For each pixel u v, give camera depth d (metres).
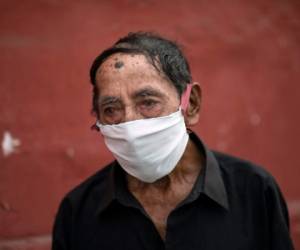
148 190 2.12
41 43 3.34
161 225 2.07
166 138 1.95
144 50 1.93
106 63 1.93
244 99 3.92
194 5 3.75
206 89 3.79
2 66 3.25
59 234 2.27
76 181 3.46
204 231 2.03
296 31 4.07
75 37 3.43
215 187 2.06
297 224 4.03
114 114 1.93
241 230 2.04
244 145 3.91
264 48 3.98
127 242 2.09
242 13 3.91
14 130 3.29
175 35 3.68
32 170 3.34
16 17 3.28
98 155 3.52
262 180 2.11
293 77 4.07
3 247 3.26
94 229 2.16
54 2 3.38
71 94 3.43
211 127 3.80
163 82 1.92
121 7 3.54
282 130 4.05
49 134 3.38
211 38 3.80
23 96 3.31
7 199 3.28
